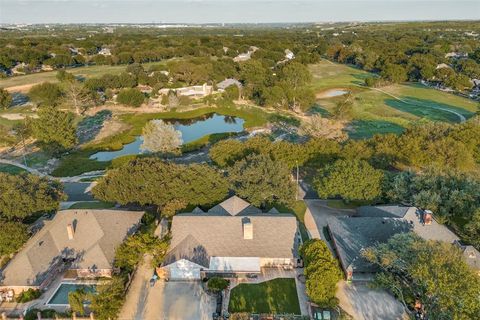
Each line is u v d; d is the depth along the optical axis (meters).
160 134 93.94
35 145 109.88
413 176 68.38
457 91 175.38
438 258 40.53
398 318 45.22
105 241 55.66
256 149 80.88
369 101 155.75
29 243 56.38
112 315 44.84
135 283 52.38
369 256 48.78
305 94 143.88
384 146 79.56
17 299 49.53
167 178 66.62
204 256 53.91
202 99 159.50
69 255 55.25
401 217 58.00
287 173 70.88
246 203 64.50
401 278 49.47
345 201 71.56
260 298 49.38
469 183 62.47
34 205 61.25
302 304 48.31
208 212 62.03
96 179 86.56
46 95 142.62
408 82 199.38
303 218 67.31
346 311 46.38
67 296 50.03
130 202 68.19
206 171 68.38
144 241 52.28
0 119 130.00
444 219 60.28
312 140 81.75
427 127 89.88
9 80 190.50
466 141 84.38
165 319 46.00
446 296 37.72
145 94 163.62
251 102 158.25
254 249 54.84
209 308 47.84
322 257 48.34
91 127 126.56
